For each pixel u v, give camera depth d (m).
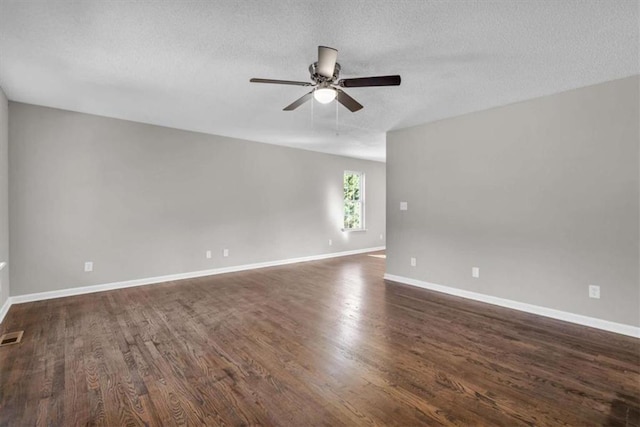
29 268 3.78
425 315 3.37
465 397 1.93
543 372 2.22
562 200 3.24
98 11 1.95
